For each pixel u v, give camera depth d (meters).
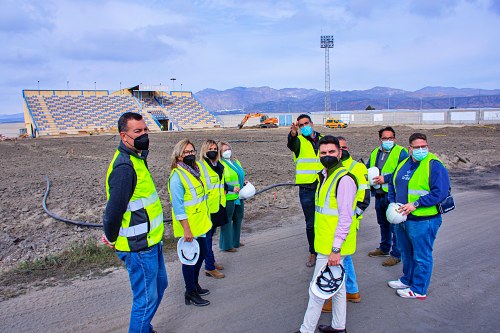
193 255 4.71
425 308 4.65
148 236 3.64
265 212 9.49
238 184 6.70
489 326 4.21
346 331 4.18
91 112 65.81
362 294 5.07
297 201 10.58
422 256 4.80
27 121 64.62
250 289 5.29
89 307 4.80
